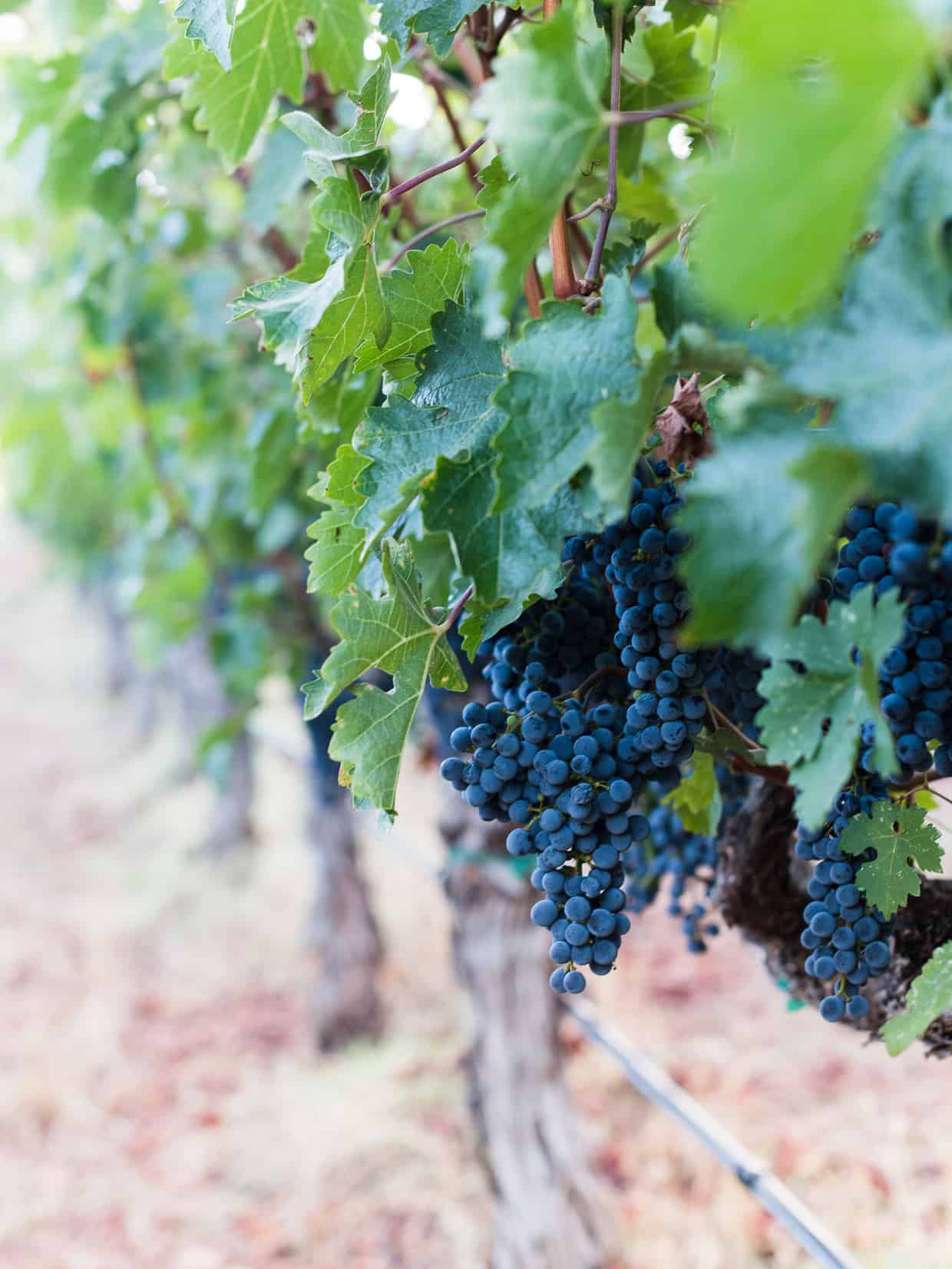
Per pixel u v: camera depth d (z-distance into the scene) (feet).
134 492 9.48
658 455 2.45
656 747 2.43
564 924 2.43
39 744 25.58
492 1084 5.63
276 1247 7.73
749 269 1.56
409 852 8.63
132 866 16.66
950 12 1.42
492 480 2.34
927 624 2.20
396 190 2.59
